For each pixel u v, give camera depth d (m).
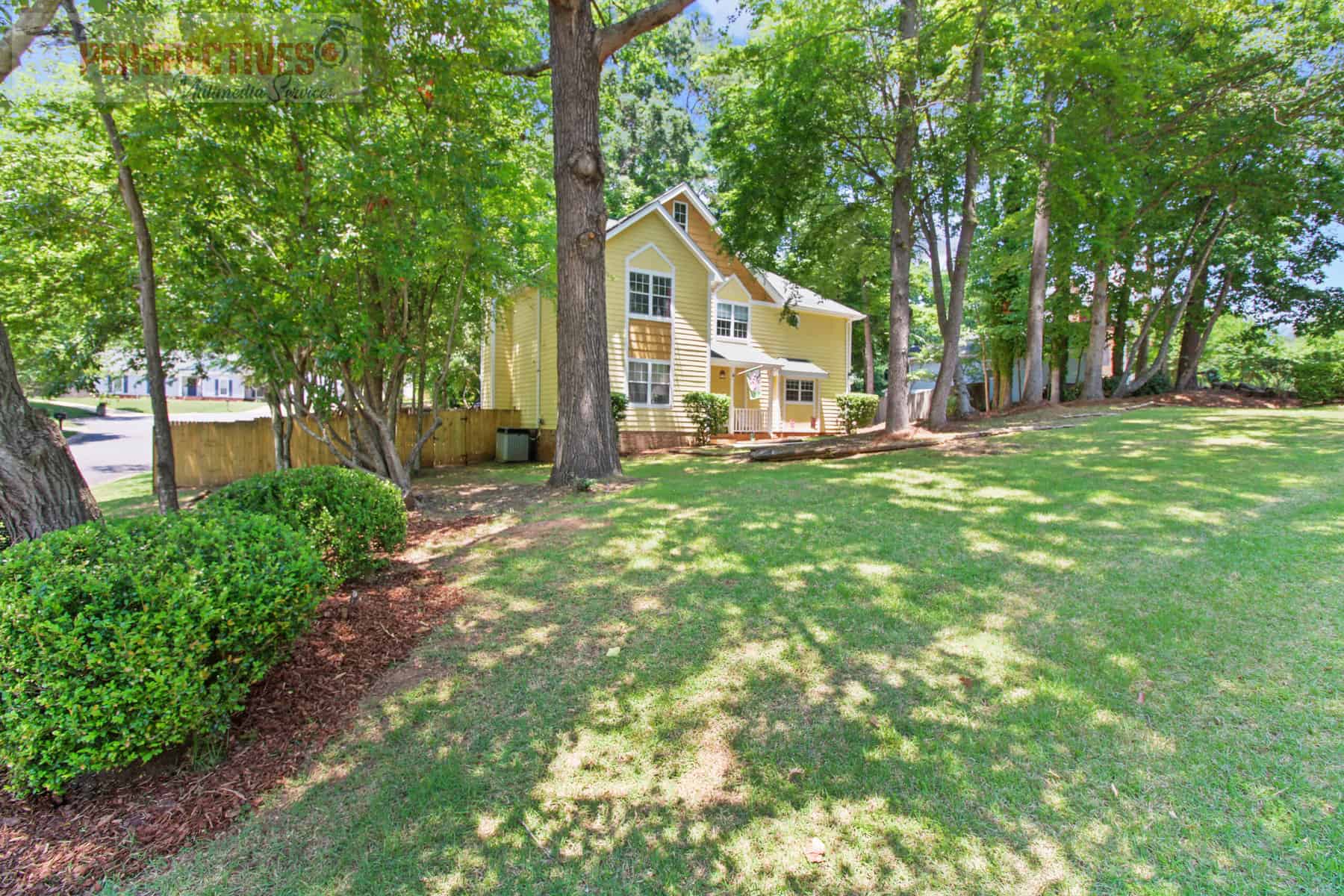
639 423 15.44
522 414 16.45
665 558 4.66
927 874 1.85
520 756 2.47
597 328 7.89
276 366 6.24
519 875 1.90
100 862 1.94
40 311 8.61
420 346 8.13
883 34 11.27
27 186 7.05
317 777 2.37
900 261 11.96
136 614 2.13
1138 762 2.27
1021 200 14.32
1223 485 6.02
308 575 2.69
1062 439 9.96
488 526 6.02
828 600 3.76
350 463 7.39
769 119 11.80
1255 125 13.07
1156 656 2.96
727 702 2.77
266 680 3.00
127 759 2.15
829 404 21.03
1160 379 17.84
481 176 6.80
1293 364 15.86
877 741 2.46
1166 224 16.27
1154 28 12.89
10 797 2.22
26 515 3.21
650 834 2.05
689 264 16.53
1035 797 2.13
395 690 2.96
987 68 11.29
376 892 1.85
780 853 1.95
